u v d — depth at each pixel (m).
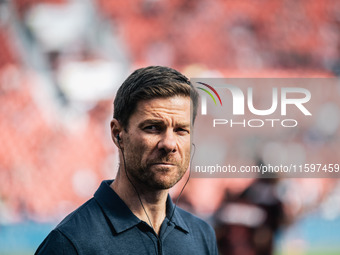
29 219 8.65
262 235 5.12
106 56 10.09
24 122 9.42
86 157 9.37
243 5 11.10
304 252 7.43
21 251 7.43
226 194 8.55
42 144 9.35
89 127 9.52
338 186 9.62
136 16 10.48
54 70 9.82
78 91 9.72
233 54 10.88
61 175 9.24
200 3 10.95
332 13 11.55
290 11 11.38
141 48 10.42
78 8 10.12
